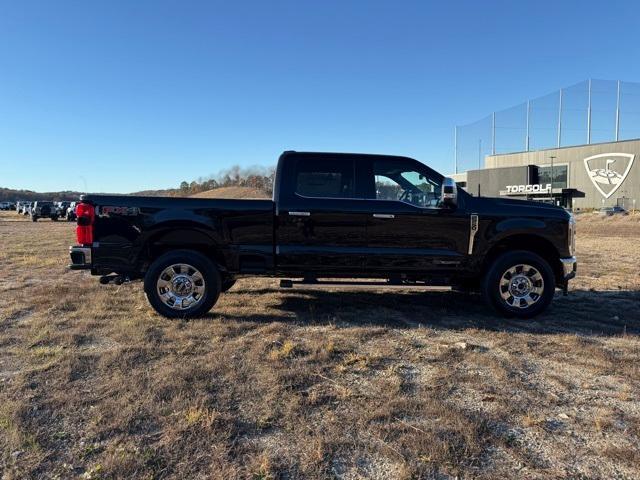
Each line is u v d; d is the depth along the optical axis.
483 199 6.13
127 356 4.47
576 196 78.19
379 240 5.96
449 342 5.09
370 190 6.11
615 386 3.98
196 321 5.74
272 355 4.53
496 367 4.33
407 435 3.11
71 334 5.09
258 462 2.80
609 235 24.38
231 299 7.04
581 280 9.01
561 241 6.11
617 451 2.95
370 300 7.10
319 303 6.84
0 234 21.88
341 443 3.01
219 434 3.10
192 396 3.63
